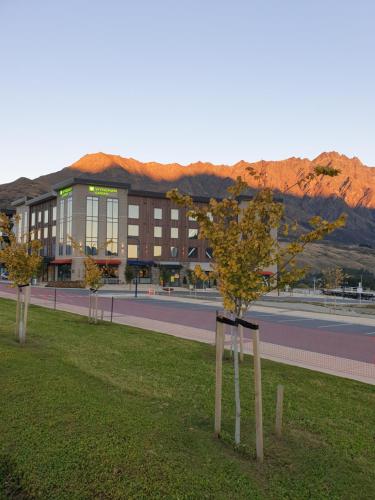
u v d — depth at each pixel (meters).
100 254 68.31
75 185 67.12
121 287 63.12
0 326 16.25
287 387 9.71
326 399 8.98
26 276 15.97
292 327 21.55
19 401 7.66
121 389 8.74
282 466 5.96
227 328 19.69
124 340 14.50
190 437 6.62
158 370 10.59
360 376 11.31
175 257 77.06
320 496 5.23
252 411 8.04
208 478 5.43
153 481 5.30
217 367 6.88
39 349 12.17
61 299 34.91
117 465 5.62
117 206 70.25
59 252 71.81
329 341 17.28
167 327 19.42
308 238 7.50
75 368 10.14
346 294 54.94
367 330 21.05
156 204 75.56
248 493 5.16
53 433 6.45
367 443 6.84
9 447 6.05
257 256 7.70
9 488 5.30
